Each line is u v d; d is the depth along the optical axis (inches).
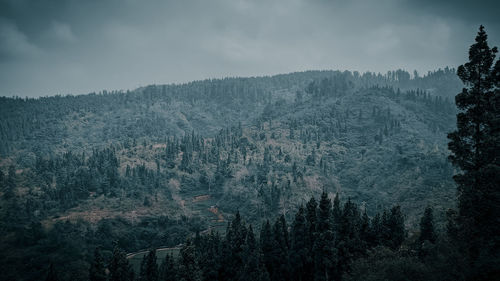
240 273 2972.4
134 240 6579.7
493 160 1761.8
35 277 4965.6
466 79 1904.5
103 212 7775.6
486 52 1828.2
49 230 6619.1
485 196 1706.4
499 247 1616.6
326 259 2564.0
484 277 1462.8
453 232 1863.9
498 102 1785.2
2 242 6166.3
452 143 1924.2
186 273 2802.7
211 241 3668.8
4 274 5073.8
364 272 1899.6
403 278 1583.4
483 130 1843.0
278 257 3041.3
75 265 5167.3
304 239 2955.2
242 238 3218.5
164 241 6766.7
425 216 3105.3
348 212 2920.8
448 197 7032.5
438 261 1565.0
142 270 3499.0
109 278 3270.2
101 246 6171.3
